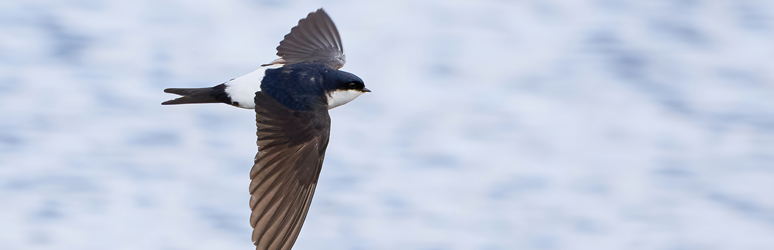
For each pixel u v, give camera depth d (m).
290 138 6.64
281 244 6.22
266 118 6.75
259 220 6.26
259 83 6.97
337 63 8.36
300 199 6.46
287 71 7.04
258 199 6.35
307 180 6.55
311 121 6.75
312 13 8.66
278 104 6.83
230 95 6.97
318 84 7.02
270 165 6.52
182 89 7.11
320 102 6.90
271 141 6.63
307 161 6.58
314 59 8.38
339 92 7.11
